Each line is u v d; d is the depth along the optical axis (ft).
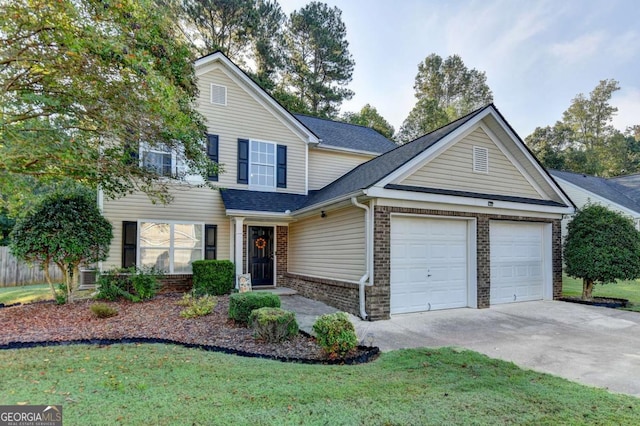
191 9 71.26
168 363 14.66
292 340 19.06
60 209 26.43
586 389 12.67
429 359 15.97
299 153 42.68
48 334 19.29
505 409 10.75
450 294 29.14
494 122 31.32
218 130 38.29
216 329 20.83
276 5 85.66
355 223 28.02
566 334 21.70
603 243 32.14
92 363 14.44
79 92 20.18
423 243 28.12
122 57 18.24
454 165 29.84
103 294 28.60
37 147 19.13
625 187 73.31
